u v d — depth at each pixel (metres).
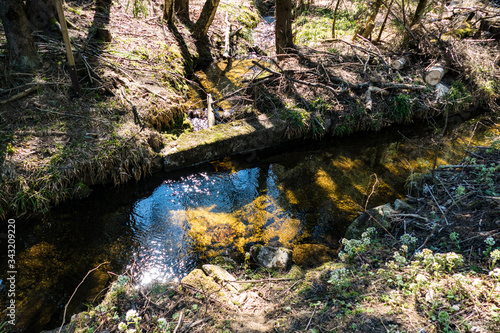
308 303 3.05
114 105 5.80
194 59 8.80
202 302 3.12
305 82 6.70
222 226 4.59
